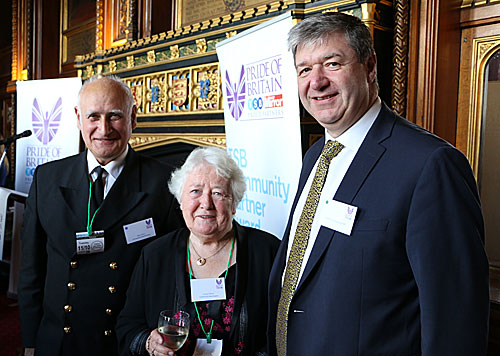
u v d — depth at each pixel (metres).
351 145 1.41
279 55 2.18
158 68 4.04
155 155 4.18
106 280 1.96
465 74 2.49
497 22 2.35
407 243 1.19
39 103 4.63
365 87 1.39
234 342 1.59
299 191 1.68
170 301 1.66
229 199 1.66
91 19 5.84
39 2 6.43
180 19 4.45
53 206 2.02
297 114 2.11
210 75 3.57
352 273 1.26
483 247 1.15
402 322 1.23
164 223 2.14
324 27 1.36
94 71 4.95
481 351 1.10
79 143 4.43
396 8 2.41
